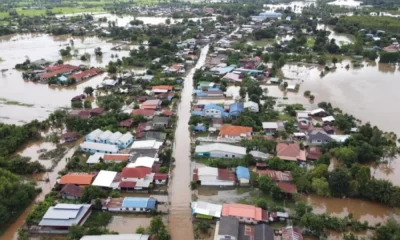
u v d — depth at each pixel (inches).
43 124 3240.7
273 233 1844.2
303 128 3154.5
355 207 2193.7
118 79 4534.9
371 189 2193.7
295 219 2025.1
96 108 3550.7
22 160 2544.3
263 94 4084.6
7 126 3048.7
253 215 1993.1
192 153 2753.4
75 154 2765.7
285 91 4259.4
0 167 2463.1
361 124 3280.0
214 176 2364.7
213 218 2034.9
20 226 2003.0
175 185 2388.0
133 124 3282.5
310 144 2891.2
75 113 3420.3
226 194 2305.6
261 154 2669.8
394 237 1784.0
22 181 2412.6
